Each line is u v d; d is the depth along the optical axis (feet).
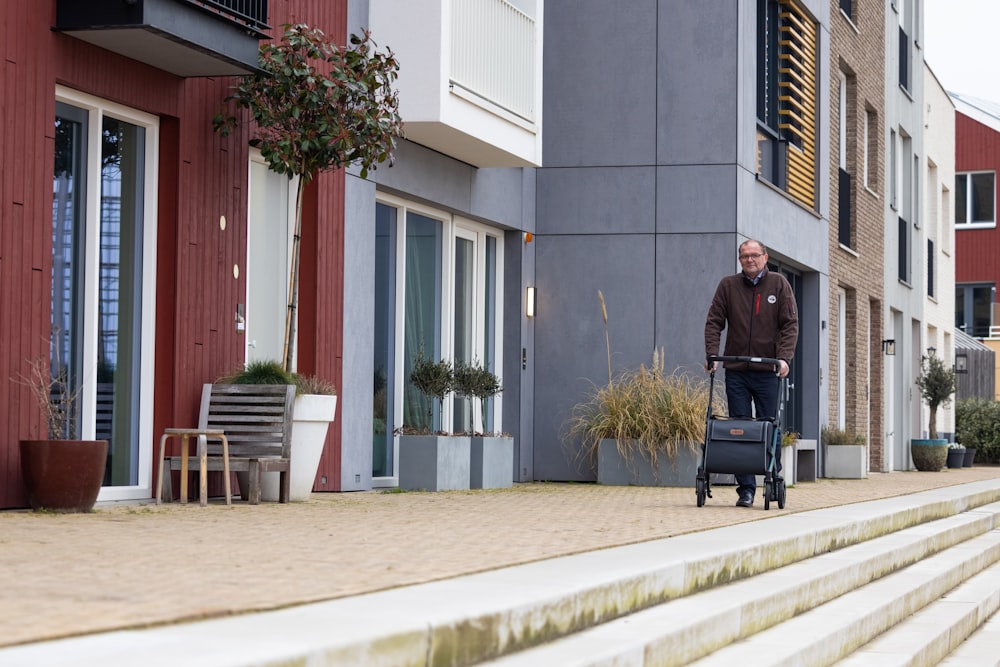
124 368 51.24
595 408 82.84
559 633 23.91
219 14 49.26
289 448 51.06
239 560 28.35
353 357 64.80
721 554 32.89
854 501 61.31
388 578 25.22
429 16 65.21
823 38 102.01
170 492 50.55
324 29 62.64
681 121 82.99
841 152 113.50
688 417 76.18
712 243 82.28
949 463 148.25
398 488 65.31
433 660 19.77
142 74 50.72
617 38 84.07
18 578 24.67
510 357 82.99
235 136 56.34
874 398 124.57
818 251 101.35
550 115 84.94
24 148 44.98
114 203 50.78
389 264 70.74
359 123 54.75
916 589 41.32
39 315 45.52
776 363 54.29
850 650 33.14
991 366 192.54
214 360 54.70
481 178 77.87
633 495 63.98
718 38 82.53
